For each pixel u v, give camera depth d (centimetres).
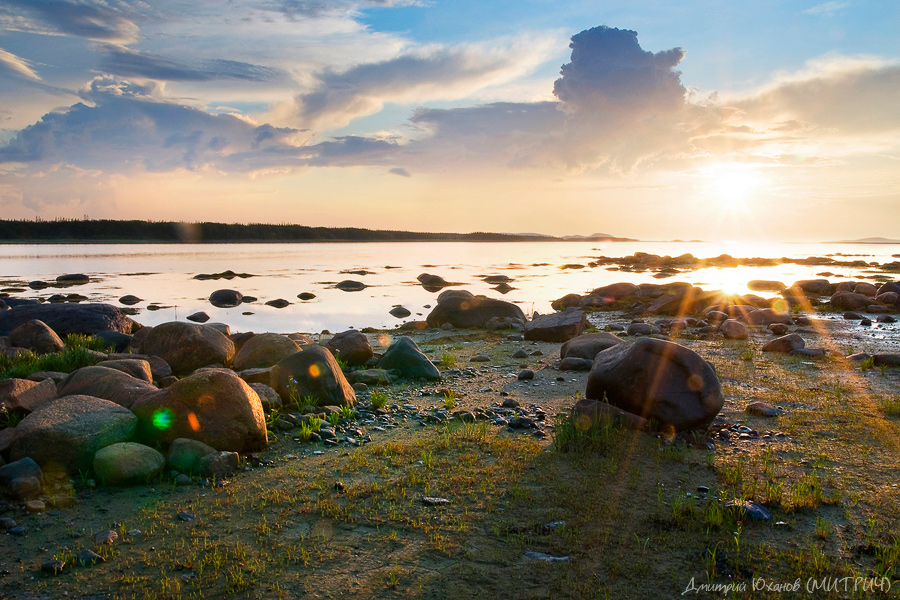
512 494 338
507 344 866
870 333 934
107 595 253
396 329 1074
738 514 310
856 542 293
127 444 359
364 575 268
